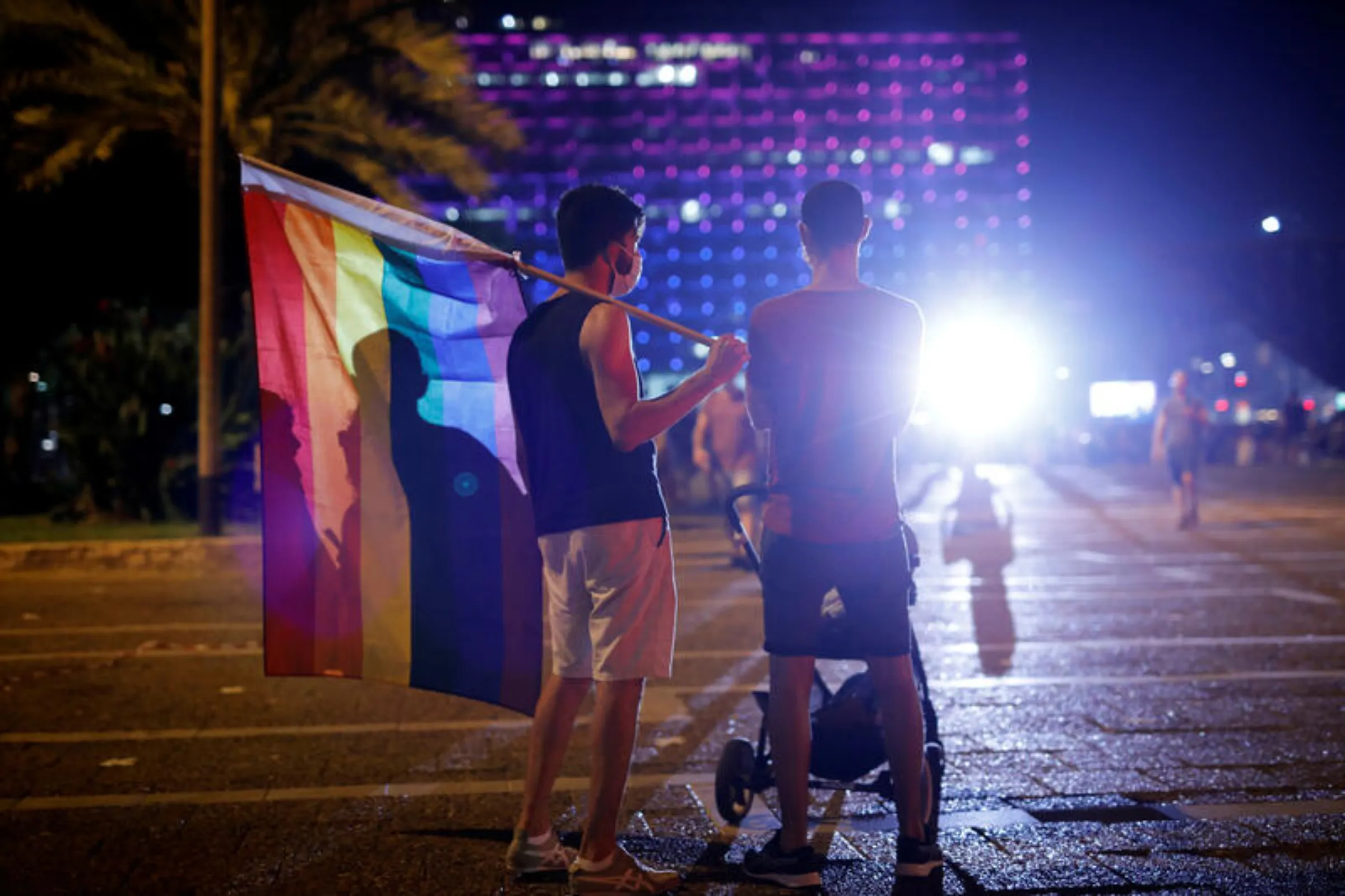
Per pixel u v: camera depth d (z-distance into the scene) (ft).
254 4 57.31
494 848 13.10
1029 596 32.91
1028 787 15.39
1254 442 136.87
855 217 12.66
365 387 12.64
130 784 15.66
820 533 12.18
